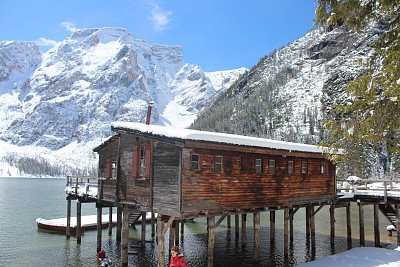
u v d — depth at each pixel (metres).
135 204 22.00
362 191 29.69
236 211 21.48
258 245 23.28
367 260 19.92
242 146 21.16
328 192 29.03
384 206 30.77
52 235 35.69
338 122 17.23
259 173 23.08
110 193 25.62
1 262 26.31
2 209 64.12
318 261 20.08
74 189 32.53
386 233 35.47
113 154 26.09
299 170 26.45
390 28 15.95
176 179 18.86
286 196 24.97
